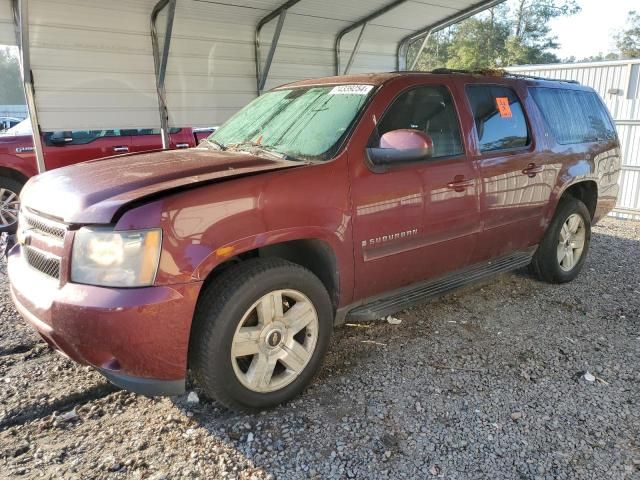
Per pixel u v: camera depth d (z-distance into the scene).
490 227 4.01
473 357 3.56
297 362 2.95
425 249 3.56
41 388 3.16
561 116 4.77
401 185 3.31
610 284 5.13
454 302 4.56
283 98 3.98
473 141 3.83
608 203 5.46
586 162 4.92
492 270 4.23
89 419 2.88
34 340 3.78
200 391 3.12
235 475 2.44
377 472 2.45
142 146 8.06
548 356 3.59
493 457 2.56
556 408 2.97
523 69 12.89
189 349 2.68
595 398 3.08
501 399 3.06
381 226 3.24
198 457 2.55
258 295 2.70
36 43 5.92
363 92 3.44
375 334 3.91
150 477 2.42
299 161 3.12
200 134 8.88
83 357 2.48
